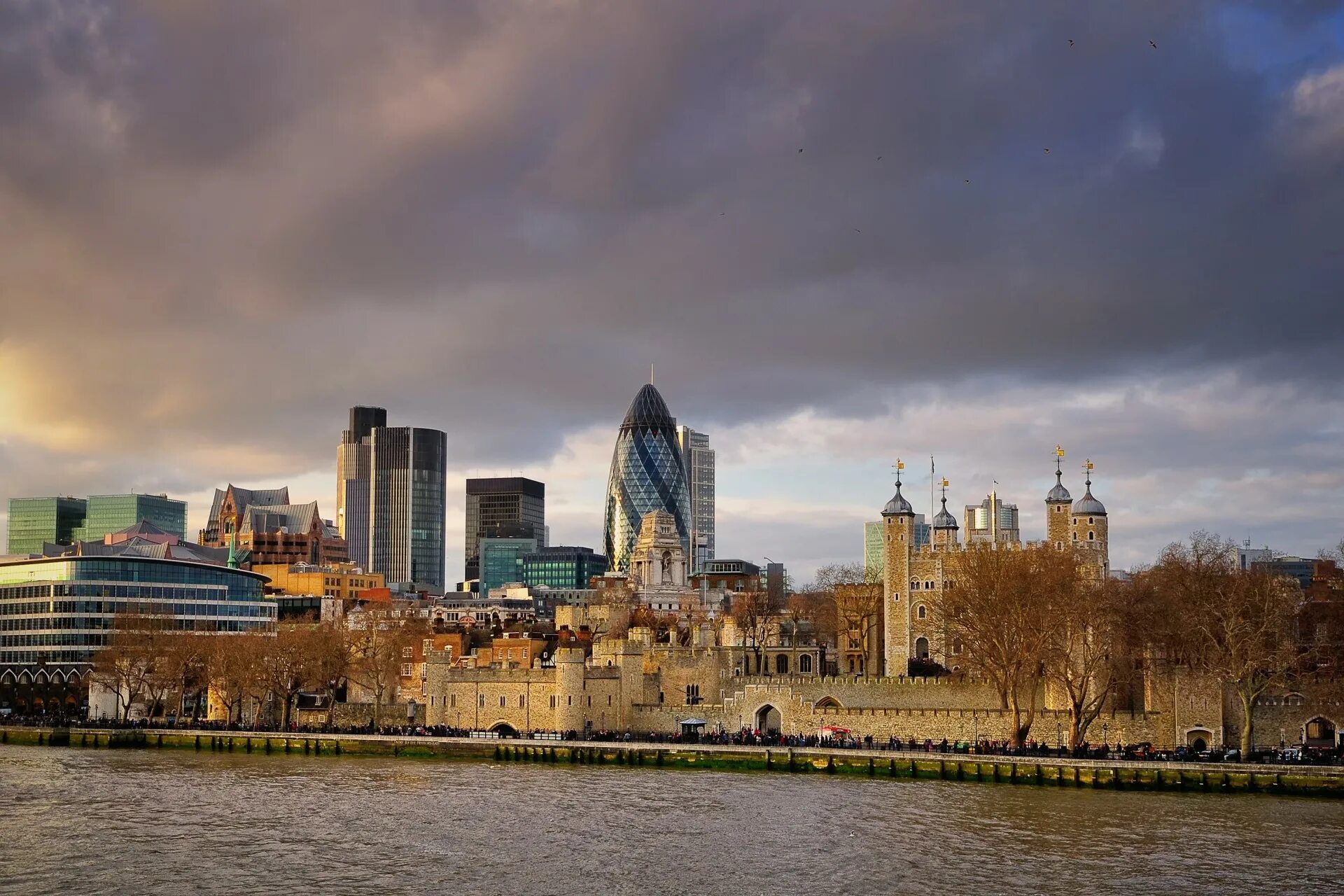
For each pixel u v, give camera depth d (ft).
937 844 476.95
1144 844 474.08
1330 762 583.58
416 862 455.63
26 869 447.83
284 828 510.58
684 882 428.97
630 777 637.71
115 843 485.56
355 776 650.02
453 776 647.56
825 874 437.58
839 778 629.51
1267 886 419.95
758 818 524.52
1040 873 437.17
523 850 471.62
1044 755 625.82
